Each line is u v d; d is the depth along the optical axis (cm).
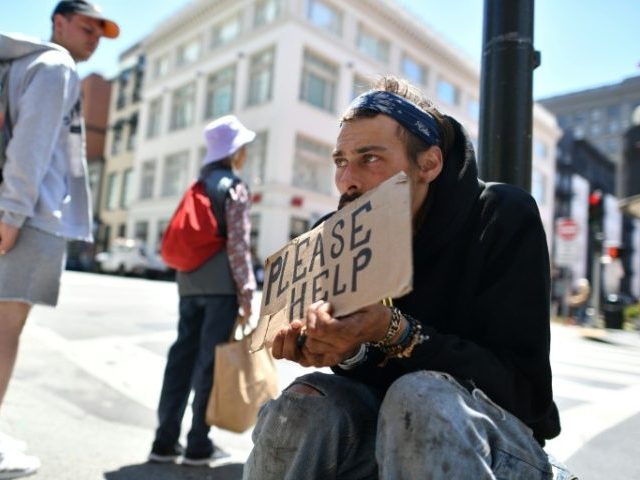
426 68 2797
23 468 195
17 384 321
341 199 125
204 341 239
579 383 439
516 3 203
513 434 102
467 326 116
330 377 122
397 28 2614
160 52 3072
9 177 187
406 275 84
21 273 196
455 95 3008
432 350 101
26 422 259
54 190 207
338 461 115
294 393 116
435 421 90
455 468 88
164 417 233
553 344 761
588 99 7181
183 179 2728
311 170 2308
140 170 3081
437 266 120
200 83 2683
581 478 221
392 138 117
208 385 235
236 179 249
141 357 427
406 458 92
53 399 300
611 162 5188
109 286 1162
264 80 2333
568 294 1755
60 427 258
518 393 107
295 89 2209
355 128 119
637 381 462
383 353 126
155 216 2877
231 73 2520
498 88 203
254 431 122
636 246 4869
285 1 2228
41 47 200
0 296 192
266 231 2150
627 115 6869
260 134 2278
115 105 3656
